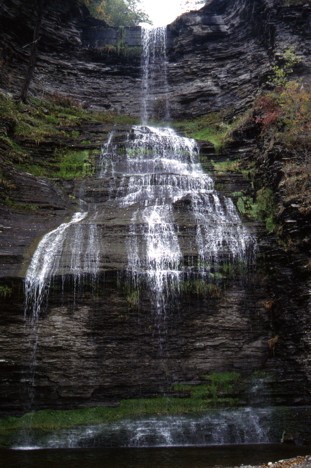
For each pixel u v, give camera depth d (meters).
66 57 25.95
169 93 26.00
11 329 10.55
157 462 7.59
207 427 9.82
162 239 12.72
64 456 8.18
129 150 18.73
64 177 16.88
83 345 10.66
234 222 13.90
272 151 15.30
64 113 22.44
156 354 10.82
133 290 11.30
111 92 25.97
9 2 23.30
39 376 10.27
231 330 11.34
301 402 10.20
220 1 27.69
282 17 22.64
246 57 24.59
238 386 10.54
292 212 12.64
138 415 9.94
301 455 8.12
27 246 12.31
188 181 16.20
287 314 11.38
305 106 15.80
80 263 11.52
